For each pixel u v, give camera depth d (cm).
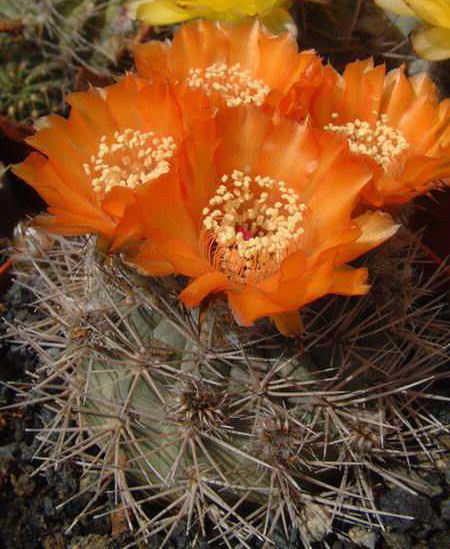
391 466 21
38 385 22
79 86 30
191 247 17
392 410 20
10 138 30
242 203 18
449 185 18
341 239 15
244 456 18
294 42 20
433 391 23
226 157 17
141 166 19
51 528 22
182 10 25
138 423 19
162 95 18
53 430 21
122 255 17
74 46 31
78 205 17
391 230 16
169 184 16
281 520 21
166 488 20
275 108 17
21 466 23
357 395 20
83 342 20
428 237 27
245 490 19
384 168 19
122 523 22
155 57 20
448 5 23
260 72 20
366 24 29
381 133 19
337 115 19
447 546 21
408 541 21
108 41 30
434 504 21
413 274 25
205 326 18
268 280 16
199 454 19
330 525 20
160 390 19
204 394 18
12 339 26
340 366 19
